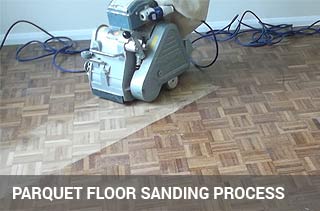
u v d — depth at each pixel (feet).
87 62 6.60
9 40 8.57
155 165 5.41
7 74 7.50
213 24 9.04
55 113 6.43
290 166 5.34
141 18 6.15
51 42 8.65
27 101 6.72
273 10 9.09
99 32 6.49
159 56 6.33
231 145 5.71
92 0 8.45
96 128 6.09
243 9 8.99
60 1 8.36
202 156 5.53
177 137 5.88
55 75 7.48
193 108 6.48
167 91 6.91
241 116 6.27
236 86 7.01
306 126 6.04
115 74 6.35
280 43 8.48
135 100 6.67
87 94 6.90
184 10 6.39
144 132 5.99
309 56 7.96
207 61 7.83
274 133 5.91
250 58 7.91
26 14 8.41
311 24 9.25
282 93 6.81
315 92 6.82
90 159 5.53
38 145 5.78
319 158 5.46
